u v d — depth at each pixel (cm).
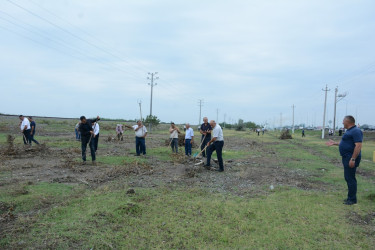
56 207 504
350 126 589
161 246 384
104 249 368
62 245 367
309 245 397
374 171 1046
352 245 400
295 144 2547
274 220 485
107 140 2012
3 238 380
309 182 812
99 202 539
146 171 881
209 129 1253
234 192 675
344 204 584
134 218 472
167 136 3095
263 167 1062
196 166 992
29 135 1409
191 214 502
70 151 1271
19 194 573
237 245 393
